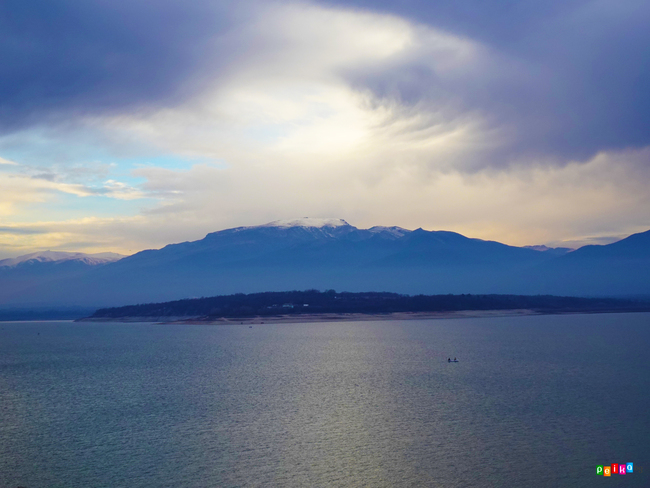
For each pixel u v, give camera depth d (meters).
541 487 55.88
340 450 67.12
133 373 137.25
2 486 58.28
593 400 90.81
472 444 68.38
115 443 71.62
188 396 100.94
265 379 120.00
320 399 95.06
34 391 111.38
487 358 151.75
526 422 77.44
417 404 89.56
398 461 63.09
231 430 76.25
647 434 71.31
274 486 57.09
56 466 63.66
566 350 170.12
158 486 57.69
